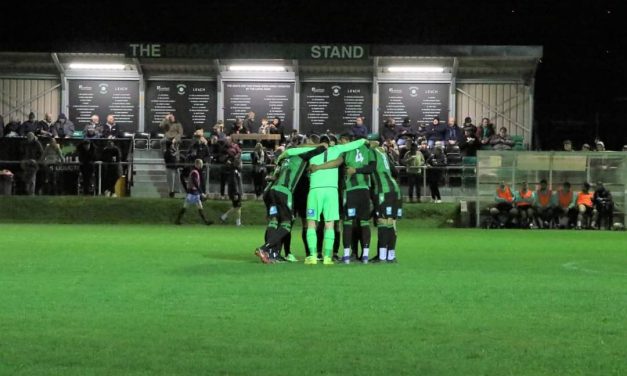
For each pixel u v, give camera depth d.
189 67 37.03
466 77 36.75
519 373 7.22
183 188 32.53
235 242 21.41
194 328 9.03
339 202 16.02
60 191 32.03
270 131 34.28
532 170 30.39
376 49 35.44
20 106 37.06
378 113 36.78
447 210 31.00
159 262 15.98
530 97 36.56
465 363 7.54
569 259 17.58
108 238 22.75
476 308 10.49
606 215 29.70
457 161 32.53
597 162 30.11
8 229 26.77
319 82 36.94
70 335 8.64
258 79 37.00
